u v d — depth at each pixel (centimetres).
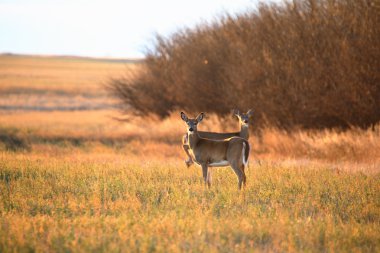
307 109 8075
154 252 2778
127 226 3172
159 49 11988
